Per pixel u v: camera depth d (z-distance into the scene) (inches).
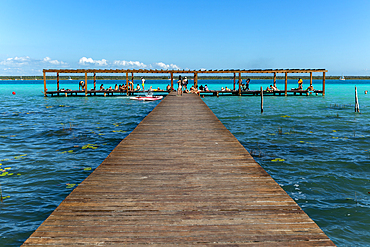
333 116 792.9
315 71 1581.0
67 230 132.4
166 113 556.7
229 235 128.7
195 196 171.3
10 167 339.3
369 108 996.6
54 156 389.4
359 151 406.3
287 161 360.8
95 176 206.4
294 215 147.2
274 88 1628.9
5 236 193.5
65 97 1582.2
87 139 502.3
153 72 1467.8
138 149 284.2
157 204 160.2
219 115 830.5
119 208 155.1
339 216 217.5
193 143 308.8
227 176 206.8
